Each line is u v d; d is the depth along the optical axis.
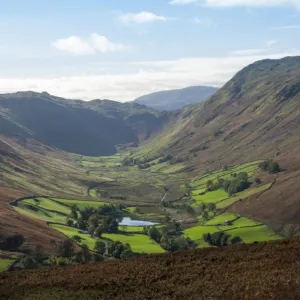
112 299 40.88
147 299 39.75
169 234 163.38
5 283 49.66
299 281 36.66
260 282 38.19
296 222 160.38
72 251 118.00
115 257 125.19
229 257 49.66
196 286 40.69
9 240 124.12
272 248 50.34
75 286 45.75
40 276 51.59
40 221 163.88
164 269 48.44
